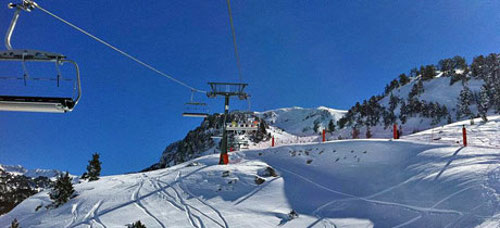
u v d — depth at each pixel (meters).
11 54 5.31
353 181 26.28
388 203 19.39
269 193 24.44
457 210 15.16
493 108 86.25
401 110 110.94
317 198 23.05
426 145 29.20
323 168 31.56
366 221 17.58
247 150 42.22
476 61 128.12
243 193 24.75
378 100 167.12
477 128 40.44
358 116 132.88
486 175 17.69
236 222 19.11
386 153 30.50
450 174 19.98
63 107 5.13
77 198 25.77
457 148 26.02
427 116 100.81
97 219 20.81
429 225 14.87
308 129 168.88
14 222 20.83
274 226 18.41
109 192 26.72
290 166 33.53
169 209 21.94
